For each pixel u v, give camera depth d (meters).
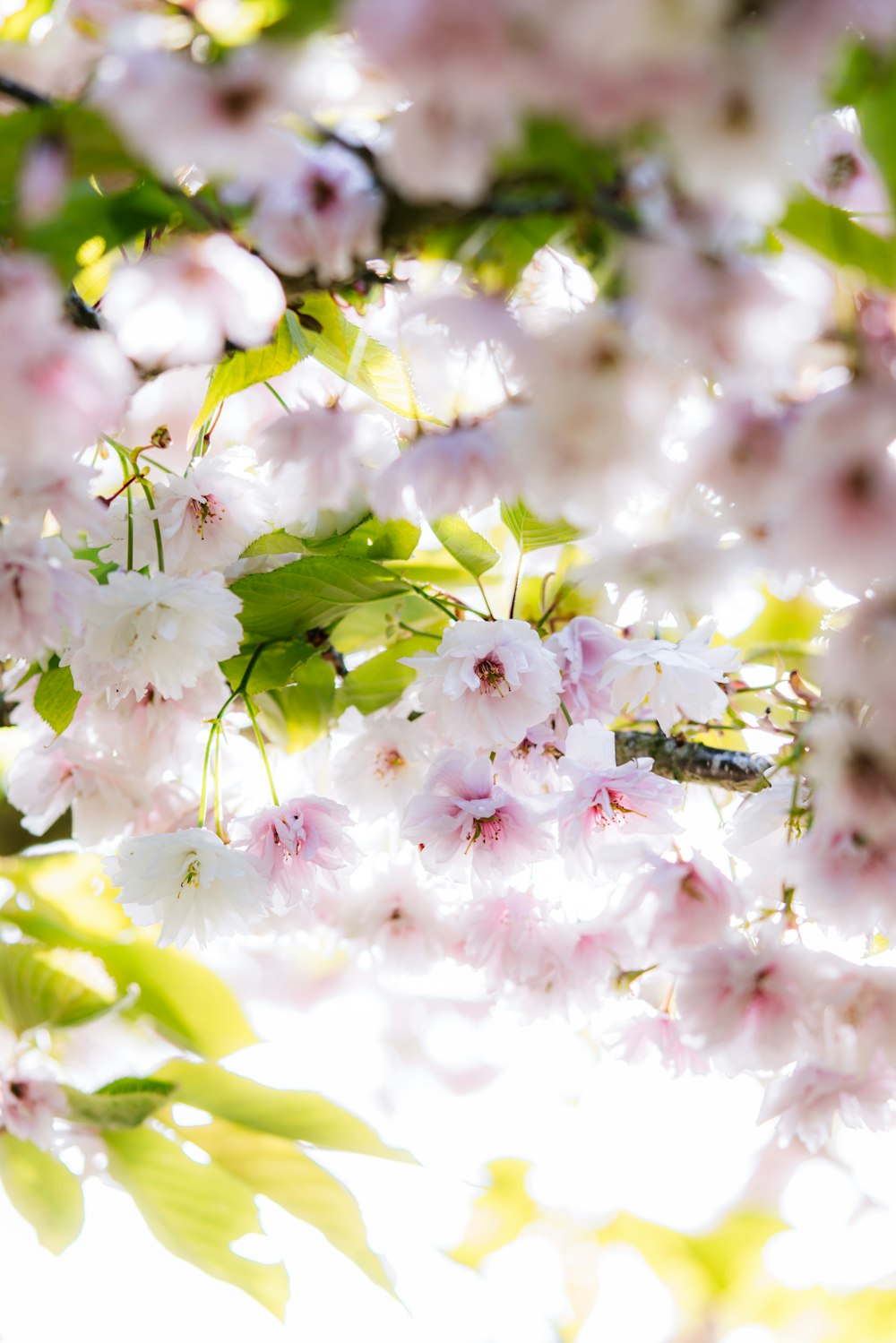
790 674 1.34
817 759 1.22
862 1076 1.30
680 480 1.20
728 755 1.37
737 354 1.17
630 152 1.16
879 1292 1.82
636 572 1.24
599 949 1.36
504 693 1.33
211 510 1.34
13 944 1.41
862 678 1.20
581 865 1.32
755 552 1.22
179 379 1.35
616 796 1.33
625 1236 1.87
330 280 1.22
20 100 1.18
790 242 1.18
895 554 1.18
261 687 1.36
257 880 1.32
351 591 1.34
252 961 2.03
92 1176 1.42
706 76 1.00
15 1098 1.39
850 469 1.18
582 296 1.21
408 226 1.20
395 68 1.04
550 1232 1.87
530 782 1.36
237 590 1.33
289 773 1.40
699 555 1.23
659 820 1.33
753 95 1.01
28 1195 1.41
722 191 1.09
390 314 1.27
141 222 1.20
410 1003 2.22
